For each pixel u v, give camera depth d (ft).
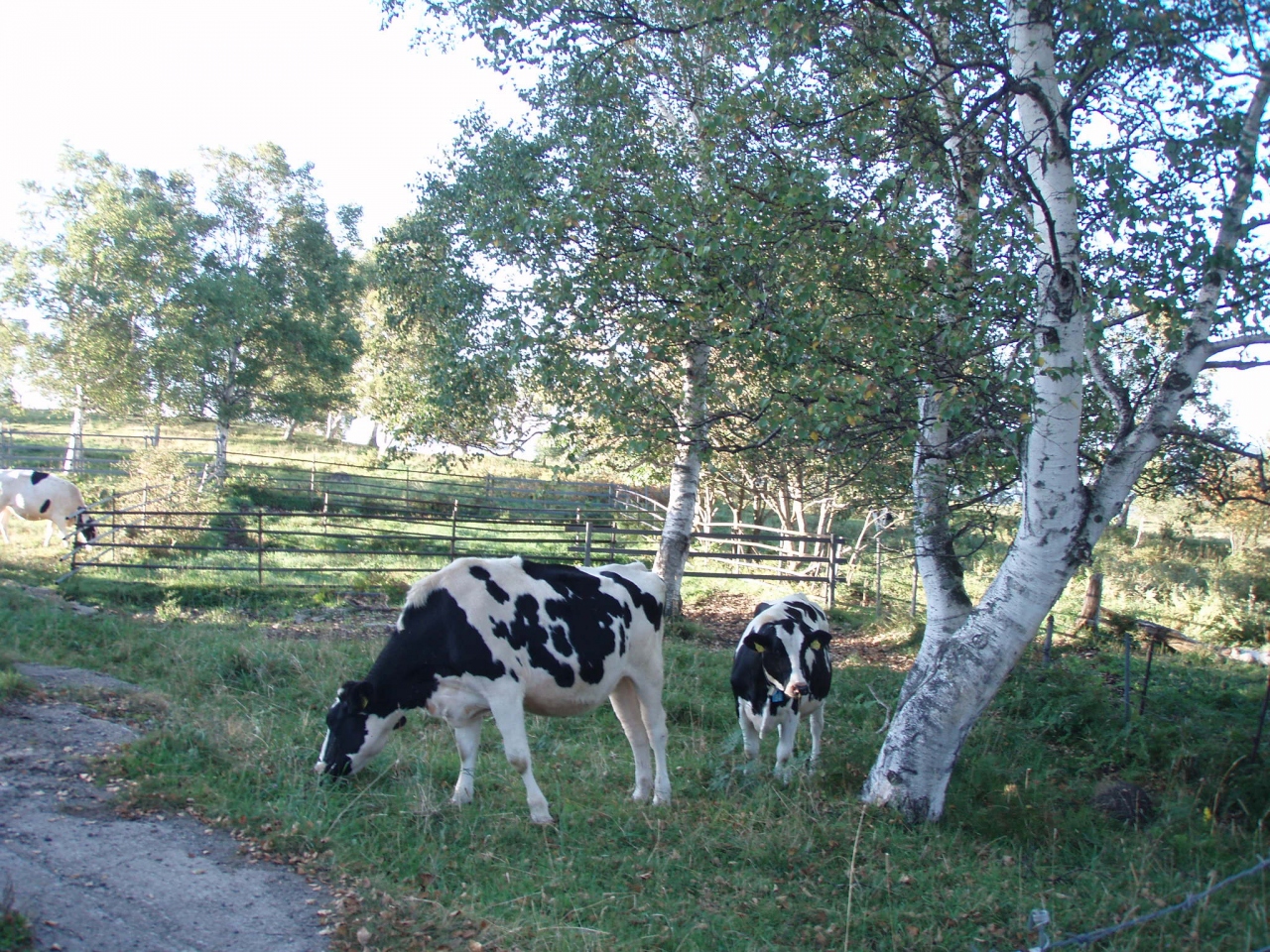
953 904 17.15
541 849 18.38
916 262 22.59
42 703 23.00
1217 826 22.47
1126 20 18.56
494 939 14.46
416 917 14.99
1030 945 15.67
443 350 40.88
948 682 21.38
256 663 30.42
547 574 21.54
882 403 21.81
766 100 24.08
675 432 23.84
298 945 13.93
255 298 88.02
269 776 20.52
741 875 17.75
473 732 20.97
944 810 21.98
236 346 89.51
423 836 18.22
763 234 22.09
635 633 22.16
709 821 20.54
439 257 42.06
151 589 44.09
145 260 84.64
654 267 23.81
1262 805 23.89
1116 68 21.36
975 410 21.63
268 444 124.88
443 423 43.88
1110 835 21.66
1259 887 18.62
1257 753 26.45
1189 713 32.81
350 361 98.22
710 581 62.34
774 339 21.25
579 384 28.04
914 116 23.63
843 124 24.70
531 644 20.34
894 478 32.22
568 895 16.17
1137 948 15.66
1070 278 20.13
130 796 18.06
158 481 66.74
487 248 36.91
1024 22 20.63
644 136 36.42
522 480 100.94
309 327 91.50
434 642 20.24
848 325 23.50
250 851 16.74
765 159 26.35
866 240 21.81
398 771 22.00
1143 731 29.04
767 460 31.50
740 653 25.35
